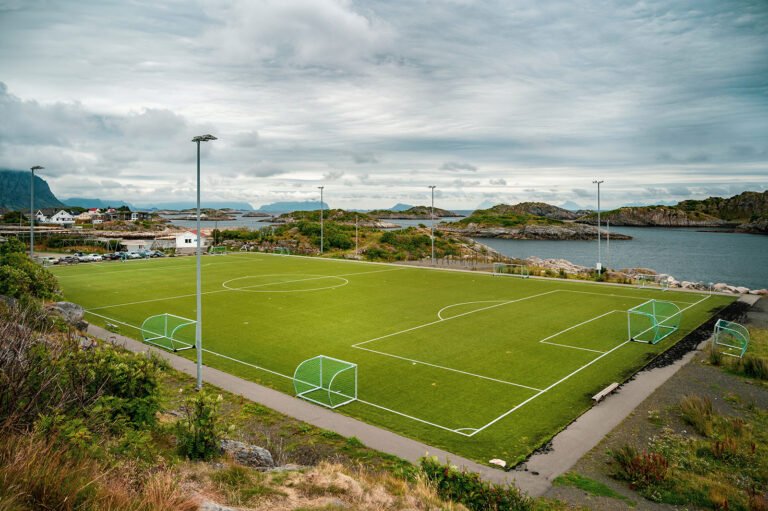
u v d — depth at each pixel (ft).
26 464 22.36
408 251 274.16
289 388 66.90
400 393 65.05
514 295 135.74
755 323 103.60
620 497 41.27
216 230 313.94
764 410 59.41
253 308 117.39
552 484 43.42
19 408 27.50
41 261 202.49
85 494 23.29
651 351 83.56
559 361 78.07
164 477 28.45
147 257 233.55
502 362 77.71
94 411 31.30
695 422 54.80
